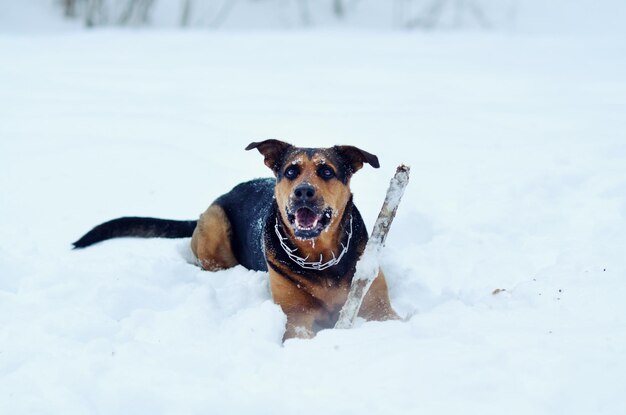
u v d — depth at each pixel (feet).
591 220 20.15
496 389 11.33
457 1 98.84
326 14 102.22
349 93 37.04
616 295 14.67
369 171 24.72
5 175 24.40
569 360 11.66
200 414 11.28
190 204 23.27
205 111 32.35
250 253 19.06
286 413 11.14
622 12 98.32
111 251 19.84
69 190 23.58
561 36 72.54
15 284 17.58
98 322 14.73
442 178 24.06
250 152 26.94
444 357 12.20
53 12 90.12
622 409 10.81
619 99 34.30
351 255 16.76
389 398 11.25
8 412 11.46
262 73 43.27
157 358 13.03
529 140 27.30
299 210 15.49
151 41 59.62
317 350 13.15
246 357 13.04
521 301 15.35
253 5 100.58
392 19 102.01
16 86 36.96
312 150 16.40
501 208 21.34
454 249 19.49
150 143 27.17
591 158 24.50
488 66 46.21
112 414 11.54
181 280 18.34
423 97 35.94
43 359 13.11
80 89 37.09
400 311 16.97
